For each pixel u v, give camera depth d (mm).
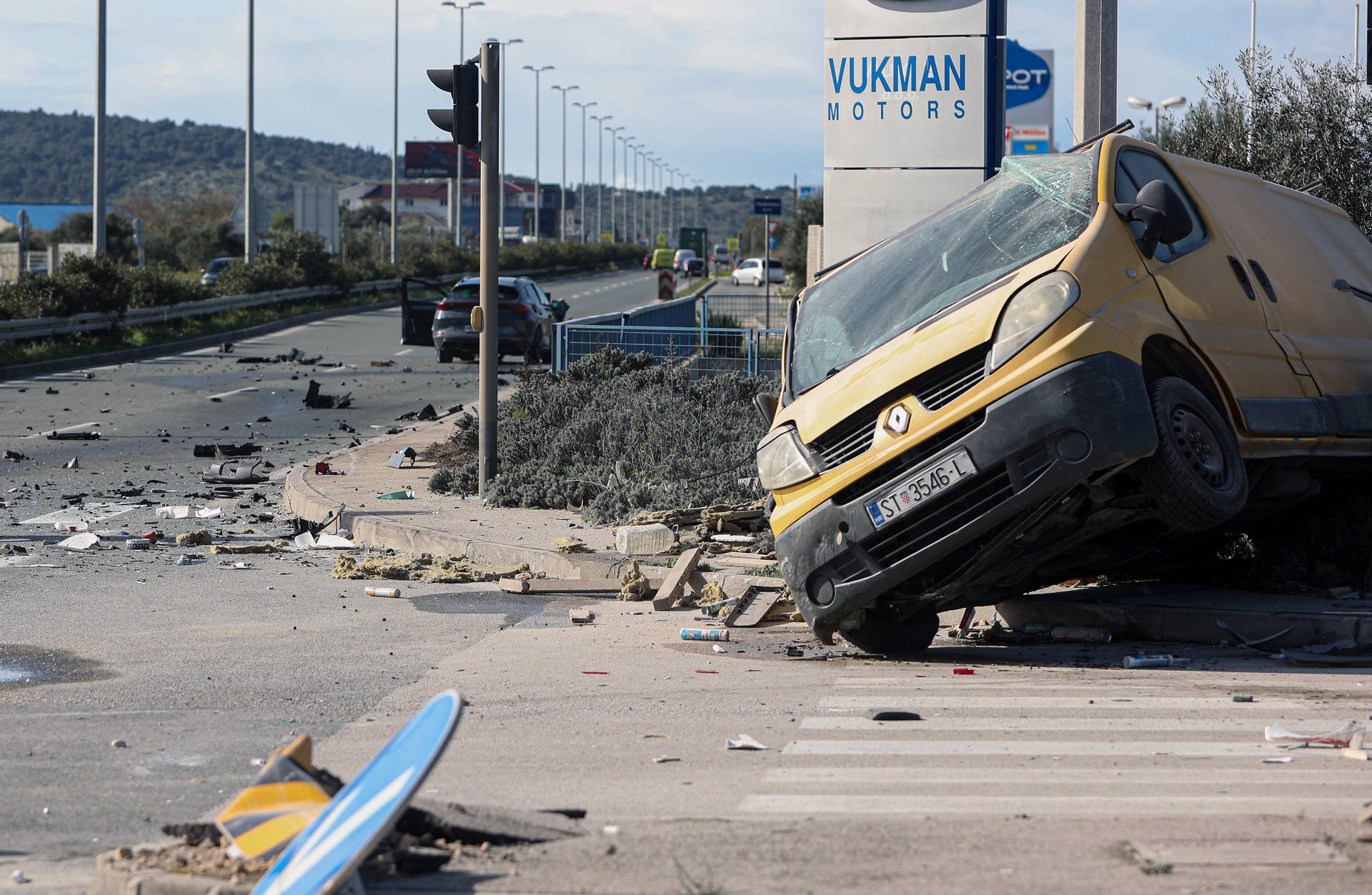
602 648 10641
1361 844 5266
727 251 174250
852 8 22297
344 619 11938
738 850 5418
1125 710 8125
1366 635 9625
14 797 6844
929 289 10078
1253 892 4770
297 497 18578
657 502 16219
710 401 20719
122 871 5102
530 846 5512
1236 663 9516
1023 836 5539
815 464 9594
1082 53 17172
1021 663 9844
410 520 16297
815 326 10617
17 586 13320
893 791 6461
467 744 7691
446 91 17453
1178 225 9625
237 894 4727
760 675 9531
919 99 22125
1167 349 9602
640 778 6867
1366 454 11195
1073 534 9680
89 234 126375
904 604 10023
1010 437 8852
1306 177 21781
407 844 5395
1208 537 10930
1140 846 5281
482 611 12352
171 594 13039
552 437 19562
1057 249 9500
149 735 8055
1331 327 11320
